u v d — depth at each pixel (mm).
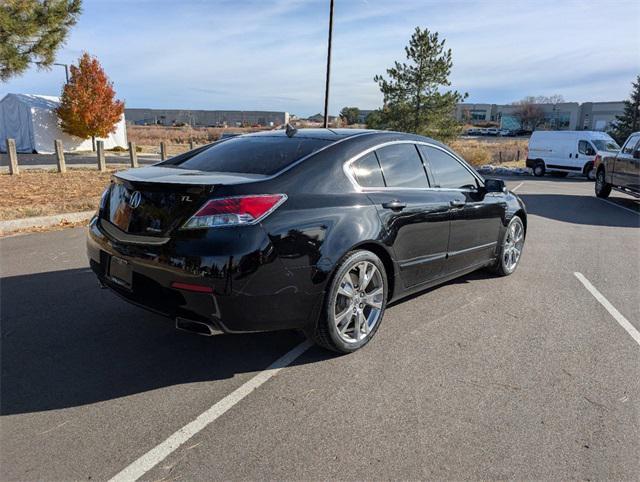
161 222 3203
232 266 3008
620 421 2930
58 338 3934
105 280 3658
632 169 13406
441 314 4645
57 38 13781
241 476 2408
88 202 9688
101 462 2496
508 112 117562
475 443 2693
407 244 4086
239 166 3666
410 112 24812
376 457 2564
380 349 3857
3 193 11211
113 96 29266
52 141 28422
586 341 4098
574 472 2477
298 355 3729
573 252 7473
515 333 4234
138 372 3426
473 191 5062
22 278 5418
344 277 3549
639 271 6391
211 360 3623
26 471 2418
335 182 3625
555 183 21469
